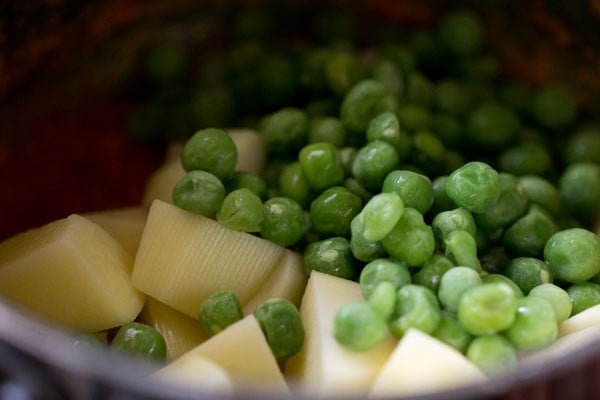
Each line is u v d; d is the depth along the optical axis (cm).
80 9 23
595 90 25
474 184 19
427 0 26
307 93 25
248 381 16
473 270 18
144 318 20
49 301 19
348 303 17
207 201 19
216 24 26
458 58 26
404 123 23
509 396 15
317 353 17
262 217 20
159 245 19
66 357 14
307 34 27
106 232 20
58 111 25
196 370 16
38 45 23
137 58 26
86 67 25
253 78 25
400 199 18
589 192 22
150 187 22
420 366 16
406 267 18
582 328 18
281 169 22
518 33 25
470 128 24
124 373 14
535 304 17
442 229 19
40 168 24
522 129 25
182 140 24
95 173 24
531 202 22
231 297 19
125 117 25
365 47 27
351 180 21
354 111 22
